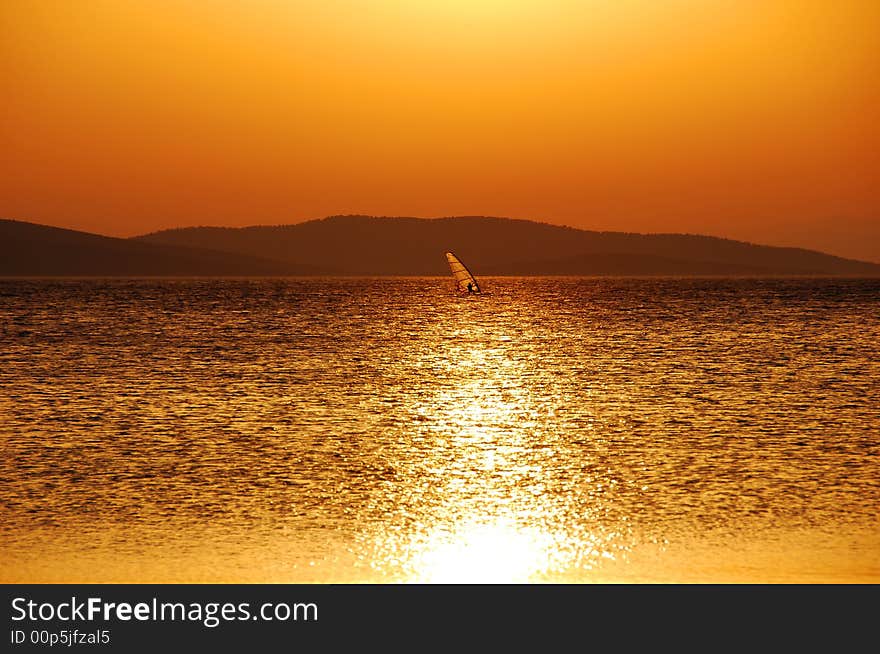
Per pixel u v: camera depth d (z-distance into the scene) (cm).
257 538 5412
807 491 6481
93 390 12162
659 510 5978
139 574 4862
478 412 10406
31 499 6275
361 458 7694
